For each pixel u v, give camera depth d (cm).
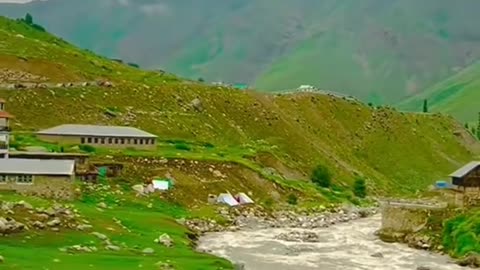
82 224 10806
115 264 8519
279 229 15162
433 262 11719
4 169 13462
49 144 18438
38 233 9712
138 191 15700
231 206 16300
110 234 10850
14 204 10581
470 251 11881
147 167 17125
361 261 11619
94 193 14575
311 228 15688
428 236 13450
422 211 14150
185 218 14438
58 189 13562
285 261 11306
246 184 18075
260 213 16450
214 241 13038
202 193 16650
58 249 9050
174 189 16275
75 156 15638
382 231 14575
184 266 9112
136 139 19438
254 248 12469
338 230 15500
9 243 8925
